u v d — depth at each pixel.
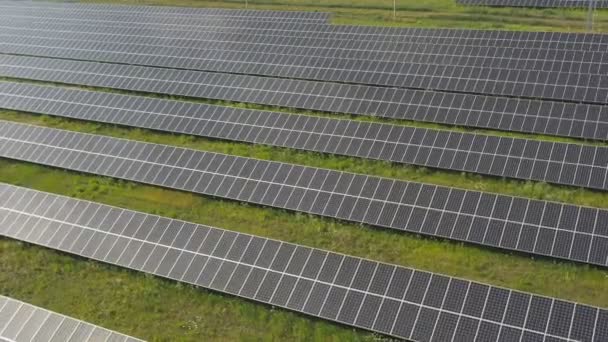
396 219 26.95
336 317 22.00
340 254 24.05
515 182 29.72
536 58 42.69
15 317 22.39
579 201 28.05
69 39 56.25
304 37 51.12
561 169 29.39
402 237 26.52
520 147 30.86
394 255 25.83
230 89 42.38
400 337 20.94
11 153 35.22
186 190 30.81
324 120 35.47
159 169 32.25
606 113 33.75
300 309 22.55
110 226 27.25
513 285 23.77
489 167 30.41
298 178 29.95
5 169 34.53
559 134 33.47
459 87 40.31
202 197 30.61
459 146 31.77
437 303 21.50
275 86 41.78
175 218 29.36
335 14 62.03
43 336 21.66
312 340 21.81
